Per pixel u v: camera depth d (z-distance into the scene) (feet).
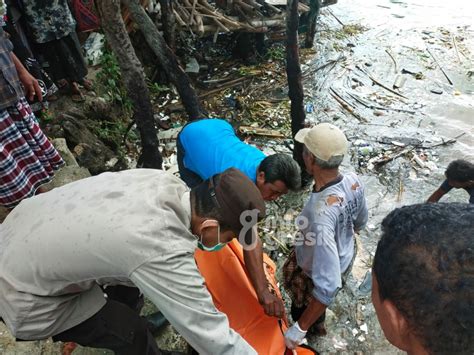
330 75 22.82
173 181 5.89
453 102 20.42
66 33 14.37
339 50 25.09
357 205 8.05
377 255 2.74
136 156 16.99
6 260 5.62
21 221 5.78
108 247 5.06
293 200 15.29
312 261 8.08
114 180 5.86
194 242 5.50
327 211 7.55
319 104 20.68
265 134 18.53
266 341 8.29
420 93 21.27
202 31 19.99
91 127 15.88
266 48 24.25
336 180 7.76
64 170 12.44
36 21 13.70
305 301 9.45
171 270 5.04
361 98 20.97
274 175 8.25
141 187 5.61
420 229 2.51
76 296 6.15
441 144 17.81
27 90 10.16
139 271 5.05
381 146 17.83
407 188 15.75
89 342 6.70
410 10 30.04
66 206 5.58
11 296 5.57
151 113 12.70
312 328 10.69
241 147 10.23
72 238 5.22
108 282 6.10
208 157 10.30
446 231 2.44
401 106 20.34
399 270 2.49
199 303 5.24
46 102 14.67
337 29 27.45
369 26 27.86
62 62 15.14
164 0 18.62
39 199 5.99
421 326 2.44
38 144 10.22
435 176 16.24
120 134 17.08
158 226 5.12
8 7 12.65
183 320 5.21
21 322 5.69
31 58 13.34
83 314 6.24
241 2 21.53
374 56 24.50
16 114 9.54
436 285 2.36
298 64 14.87
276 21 21.79
